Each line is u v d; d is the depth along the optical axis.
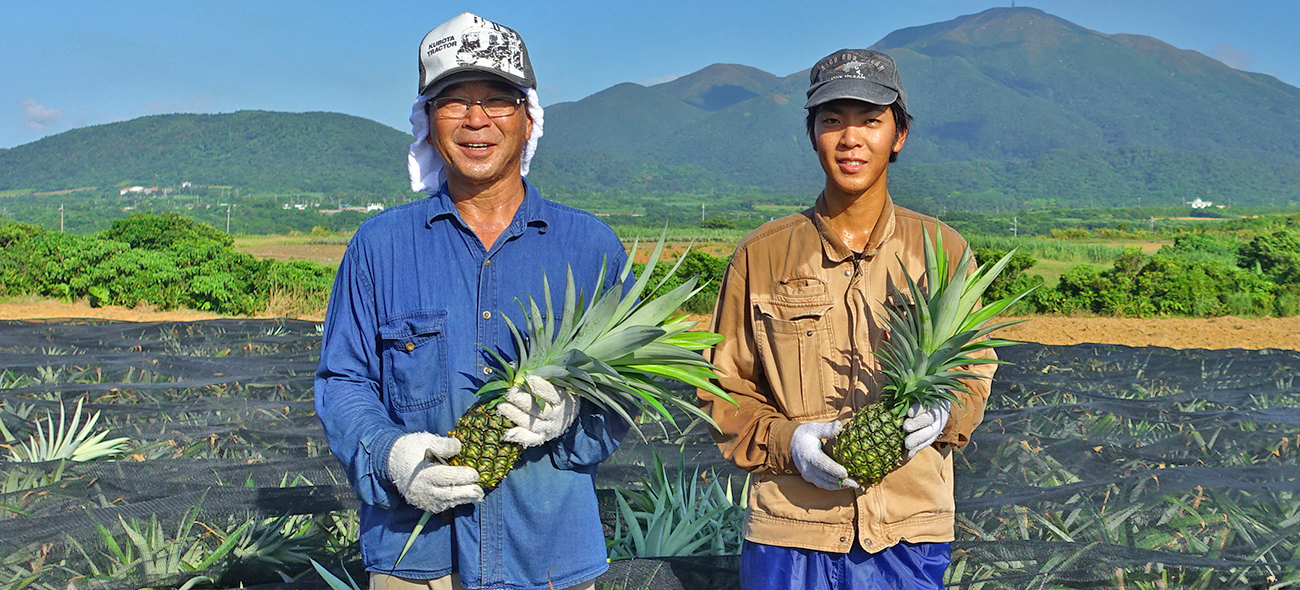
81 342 12.08
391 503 2.72
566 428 2.70
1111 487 5.33
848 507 3.19
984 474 6.32
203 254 22.47
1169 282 25.52
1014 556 4.52
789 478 3.26
